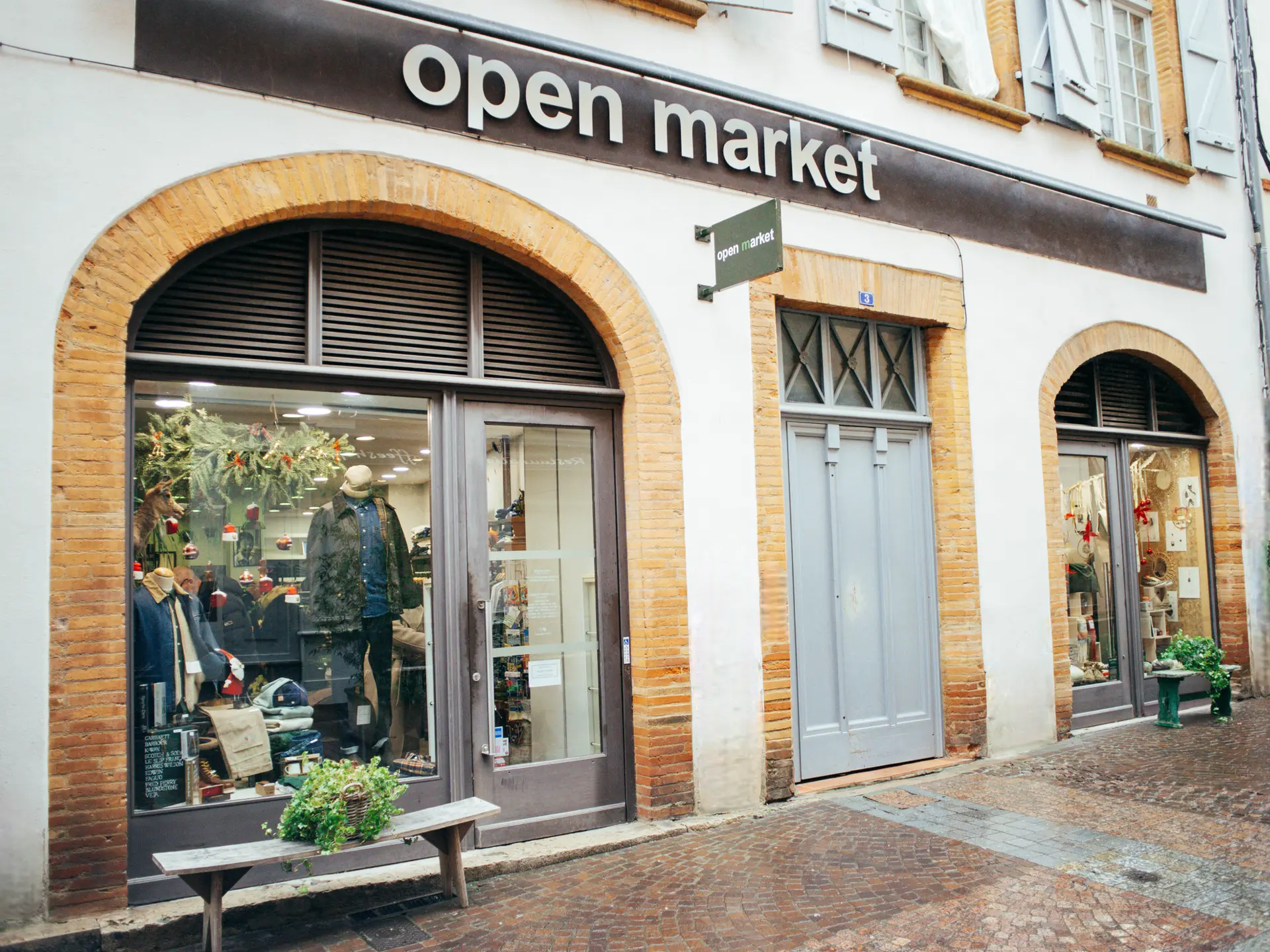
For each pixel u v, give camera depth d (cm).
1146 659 918
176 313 477
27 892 405
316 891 450
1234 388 998
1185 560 966
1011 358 795
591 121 575
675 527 591
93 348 432
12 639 407
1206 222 996
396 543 531
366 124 505
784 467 678
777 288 655
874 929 414
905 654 729
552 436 581
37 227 423
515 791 545
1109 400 925
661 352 596
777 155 661
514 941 415
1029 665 775
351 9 503
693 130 622
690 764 584
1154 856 494
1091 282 870
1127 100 969
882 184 721
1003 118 815
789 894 458
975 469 759
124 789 425
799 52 688
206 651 477
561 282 572
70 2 437
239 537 490
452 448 546
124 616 436
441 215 523
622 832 554
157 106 452
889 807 604
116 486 433
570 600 577
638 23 608
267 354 498
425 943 415
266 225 493
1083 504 885
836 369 717
